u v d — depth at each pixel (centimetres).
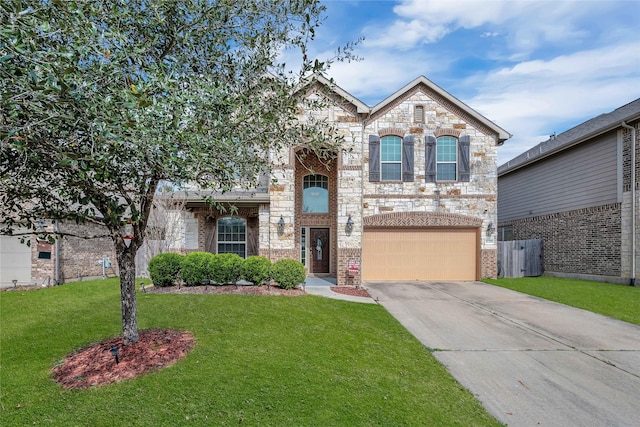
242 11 485
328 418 391
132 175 426
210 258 1076
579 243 1520
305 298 971
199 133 368
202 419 383
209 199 487
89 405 408
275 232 1308
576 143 1509
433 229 1451
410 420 395
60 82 278
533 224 1825
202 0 448
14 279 1230
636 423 410
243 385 454
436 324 805
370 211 1434
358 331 711
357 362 552
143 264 1353
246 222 1498
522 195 1938
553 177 1688
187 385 449
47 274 1230
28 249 1236
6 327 706
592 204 1459
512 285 1328
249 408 405
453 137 1463
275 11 497
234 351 559
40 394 437
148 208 537
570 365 579
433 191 1444
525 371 554
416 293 1176
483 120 1442
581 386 504
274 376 482
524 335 730
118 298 945
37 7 319
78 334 649
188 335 618
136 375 475
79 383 458
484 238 1445
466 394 471
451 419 404
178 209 1365
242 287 1059
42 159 373
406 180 1441
